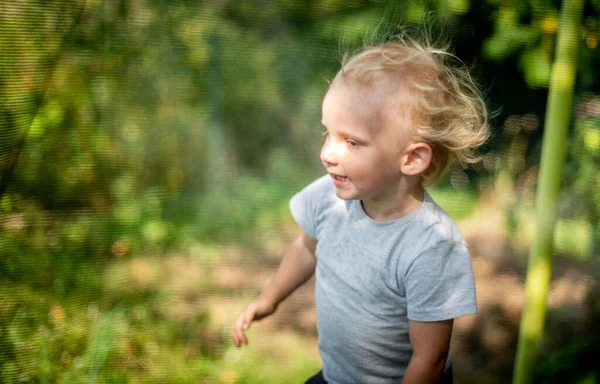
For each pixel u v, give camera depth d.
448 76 1.64
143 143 3.85
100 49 3.04
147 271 3.41
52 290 2.60
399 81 1.57
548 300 2.71
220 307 3.35
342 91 1.59
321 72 4.60
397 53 1.62
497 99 3.60
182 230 3.87
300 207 1.85
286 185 4.67
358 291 1.64
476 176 4.01
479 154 3.76
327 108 1.61
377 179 1.59
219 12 4.29
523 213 3.72
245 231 4.19
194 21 4.11
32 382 2.21
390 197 1.63
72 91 2.92
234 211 4.27
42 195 2.83
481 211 3.97
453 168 4.07
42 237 2.73
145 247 3.54
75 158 3.03
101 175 3.33
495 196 3.90
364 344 1.67
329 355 1.76
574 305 2.62
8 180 2.39
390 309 1.63
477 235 3.85
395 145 1.58
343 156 1.59
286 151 4.81
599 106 2.57
